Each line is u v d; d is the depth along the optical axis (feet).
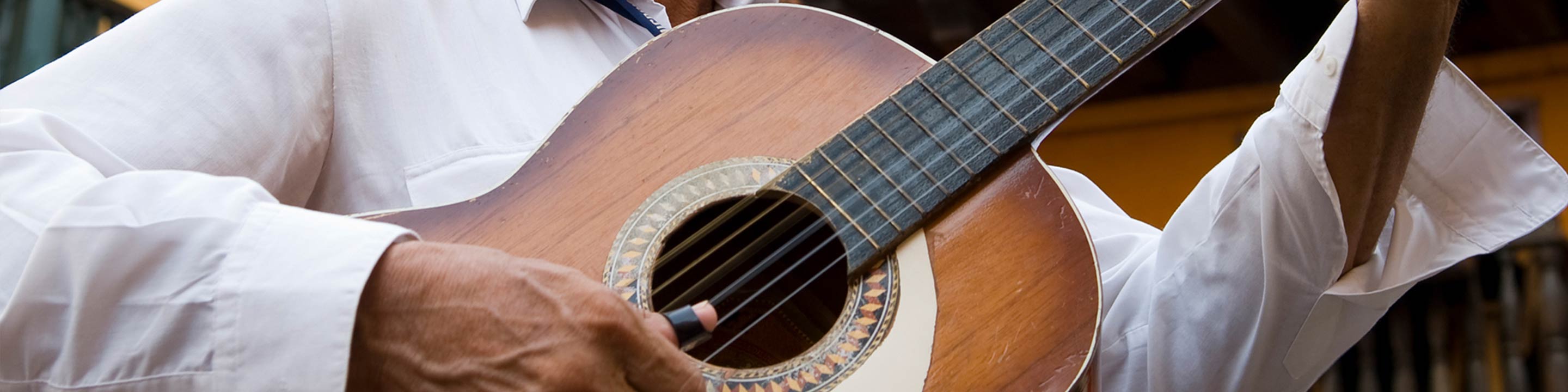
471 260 2.89
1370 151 3.91
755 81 4.01
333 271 2.83
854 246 3.50
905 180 3.65
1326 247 4.01
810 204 3.64
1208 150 24.56
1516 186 4.15
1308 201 3.94
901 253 3.51
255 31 4.12
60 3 18.44
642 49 4.11
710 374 3.25
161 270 2.89
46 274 2.88
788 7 4.18
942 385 3.30
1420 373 21.70
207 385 2.81
